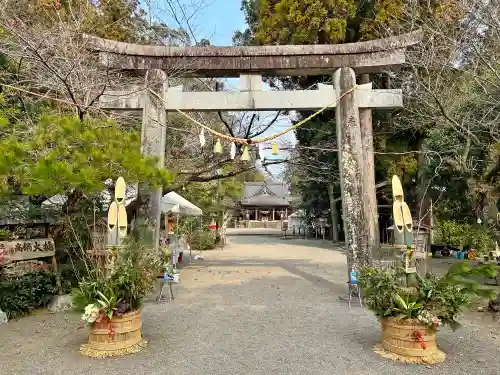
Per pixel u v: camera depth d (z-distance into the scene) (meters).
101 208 7.61
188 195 17.97
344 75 7.43
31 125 6.79
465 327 5.36
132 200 9.46
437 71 9.07
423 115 9.12
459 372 3.76
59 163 4.73
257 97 7.55
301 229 33.38
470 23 7.96
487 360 4.08
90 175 4.92
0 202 6.14
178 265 12.63
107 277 4.54
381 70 7.71
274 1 13.84
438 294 4.06
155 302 7.06
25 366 3.98
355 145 7.31
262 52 7.46
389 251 7.50
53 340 4.84
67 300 6.40
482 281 8.03
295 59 7.49
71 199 6.61
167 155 11.33
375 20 11.80
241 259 14.44
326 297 7.37
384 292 4.19
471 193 7.16
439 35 8.45
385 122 13.74
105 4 10.54
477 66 7.80
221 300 7.20
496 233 6.91
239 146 10.34
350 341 4.74
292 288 8.34
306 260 13.88
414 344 4.07
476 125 7.74
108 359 4.17
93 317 4.20
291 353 4.32
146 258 4.95
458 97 8.73
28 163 4.90
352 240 7.11
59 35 7.09
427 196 13.75
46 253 6.64
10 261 6.19
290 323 5.57
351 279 6.68
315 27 12.52
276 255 15.81
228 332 5.15
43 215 6.73
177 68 7.47
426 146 11.80
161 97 7.45
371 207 7.43
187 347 4.55
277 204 44.69
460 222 14.74
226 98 7.56
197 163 11.42
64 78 6.44
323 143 14.94
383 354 4.23
